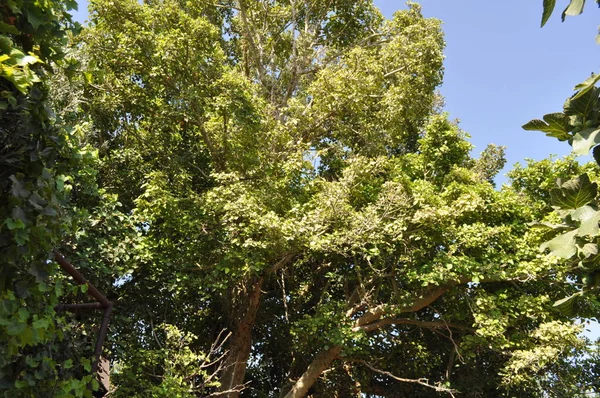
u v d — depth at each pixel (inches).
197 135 530.6
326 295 555.8
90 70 150.3
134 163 484.1
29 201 119.9
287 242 410.9
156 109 497.0
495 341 425.4
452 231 454.0
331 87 535.8
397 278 510.0
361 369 539.2
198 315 525.7
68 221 158.9
